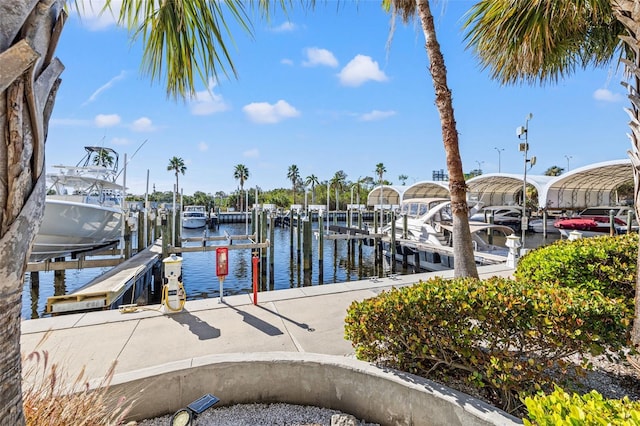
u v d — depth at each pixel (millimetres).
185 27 2227
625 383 2424
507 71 3979
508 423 1646
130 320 3910
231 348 3172
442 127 4121
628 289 3141
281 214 32469
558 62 3920
